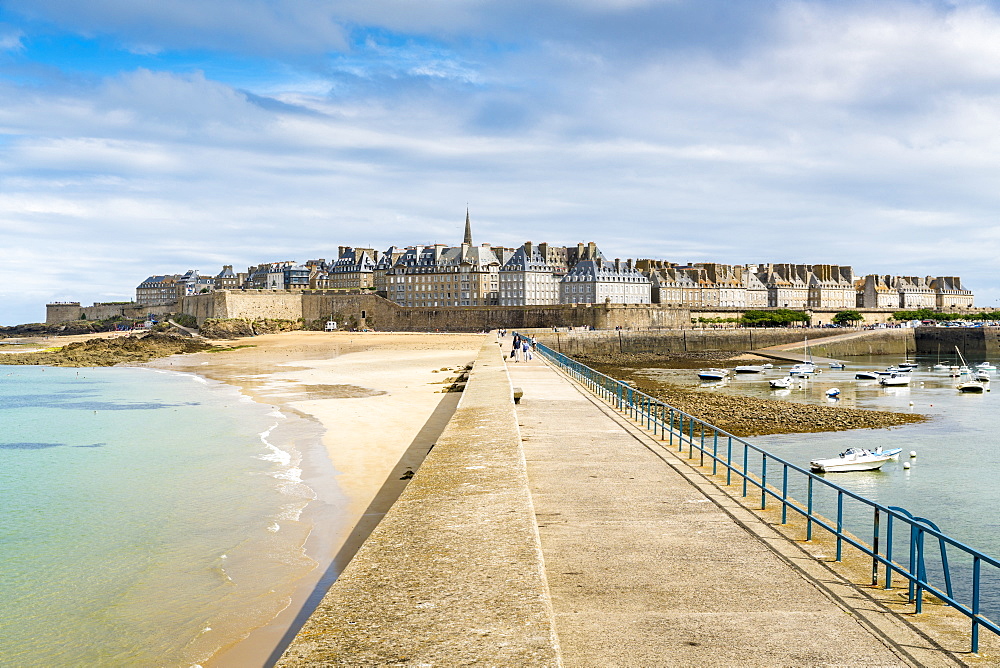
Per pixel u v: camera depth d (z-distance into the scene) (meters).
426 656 5.55
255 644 13.33
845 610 9.36
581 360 122.69
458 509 9.92
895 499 30.83
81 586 16.20
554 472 17.56
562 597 9.80
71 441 35.75
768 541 12.20
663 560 11.27
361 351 113.50
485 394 27.86
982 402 64.75
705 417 52.00
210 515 21.59
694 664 7.89
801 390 75.88
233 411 46.25
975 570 8.07
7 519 21.48
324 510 21.91
